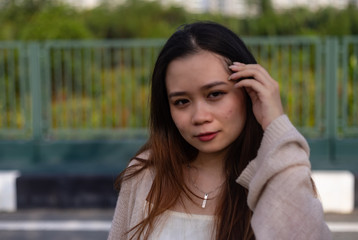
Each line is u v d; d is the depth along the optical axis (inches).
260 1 462.9
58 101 232.5
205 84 45.9
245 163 50.1
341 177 176.2
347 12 392.8
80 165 224.5
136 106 231.1
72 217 175.8
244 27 421.1
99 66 230.2
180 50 46.7
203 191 51.5
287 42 221.6
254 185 43.7
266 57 222.2
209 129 46.4
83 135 233.9
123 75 229.9
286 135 43.6
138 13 467.5
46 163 230.4
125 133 232.1
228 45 47.0
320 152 227.5
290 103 225.0
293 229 42.1
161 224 50.8
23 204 184.1
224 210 49.5
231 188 50.3
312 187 44.9
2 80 233.0
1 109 234.5
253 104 47.0
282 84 223.9
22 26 439.8
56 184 184.2
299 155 43.3
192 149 53.4
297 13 429.7
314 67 224.1
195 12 468.8
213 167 52.3
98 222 170.1
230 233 48.5
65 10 419.5
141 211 52.6
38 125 233.0
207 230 49.7
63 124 233.0
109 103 231.6
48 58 228.5
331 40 223.3
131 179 54.4
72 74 231.1
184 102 47.4
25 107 233.9
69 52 229.3
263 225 42.5
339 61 225.1
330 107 226.4
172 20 463.2
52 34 292.2
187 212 50.9
